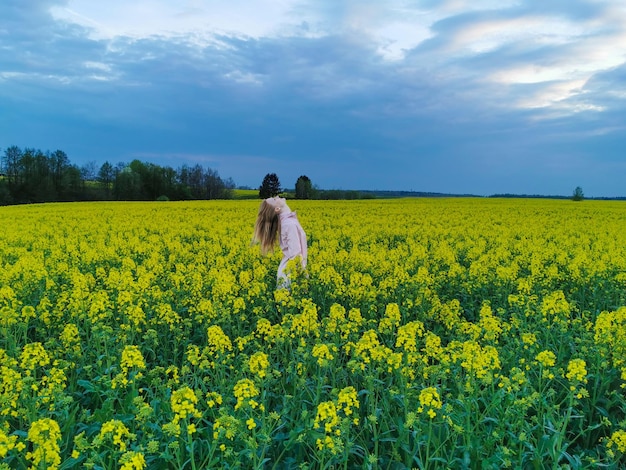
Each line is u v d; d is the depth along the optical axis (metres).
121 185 81.69
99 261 16.53
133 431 5.48
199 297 10.60
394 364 6.00
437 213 37.47
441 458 4.92
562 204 52.97
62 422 5.61
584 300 12.23
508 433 5.41
